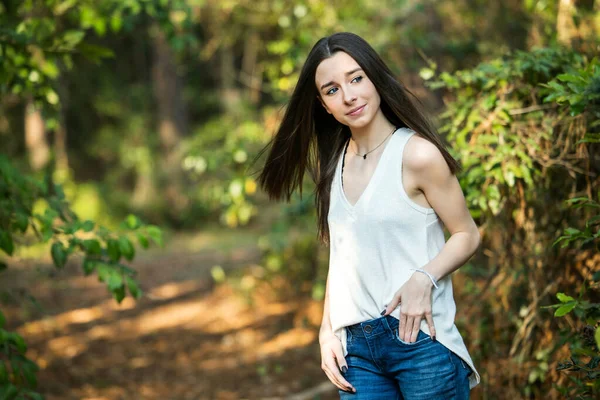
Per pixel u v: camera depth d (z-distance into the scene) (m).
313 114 2.88
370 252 2.61
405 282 2.57
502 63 3.80
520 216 3.77
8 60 4.46
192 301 10.45
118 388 6.62
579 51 3.95
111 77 23.53
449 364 2.54
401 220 2.57
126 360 7.61
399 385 2.62
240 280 10.73
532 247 3.73
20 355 4.07
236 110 8.39
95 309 10.04
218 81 21.09
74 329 8.88
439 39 7.03
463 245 2.57
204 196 8.38
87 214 19.08
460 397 2.57
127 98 24.27
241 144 7.25
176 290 11.48
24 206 4.36
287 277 10.19
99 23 5.64
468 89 3.88
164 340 8.44
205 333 8.67
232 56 17.55
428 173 2.54
